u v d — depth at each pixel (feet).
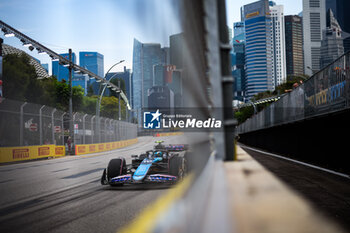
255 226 5.22
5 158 61.31
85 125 102.68
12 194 24.80
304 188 21.27
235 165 8.99
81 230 13.48
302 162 42.86
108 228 13.55
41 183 31.14
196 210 4.20
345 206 15.49
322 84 34.32
